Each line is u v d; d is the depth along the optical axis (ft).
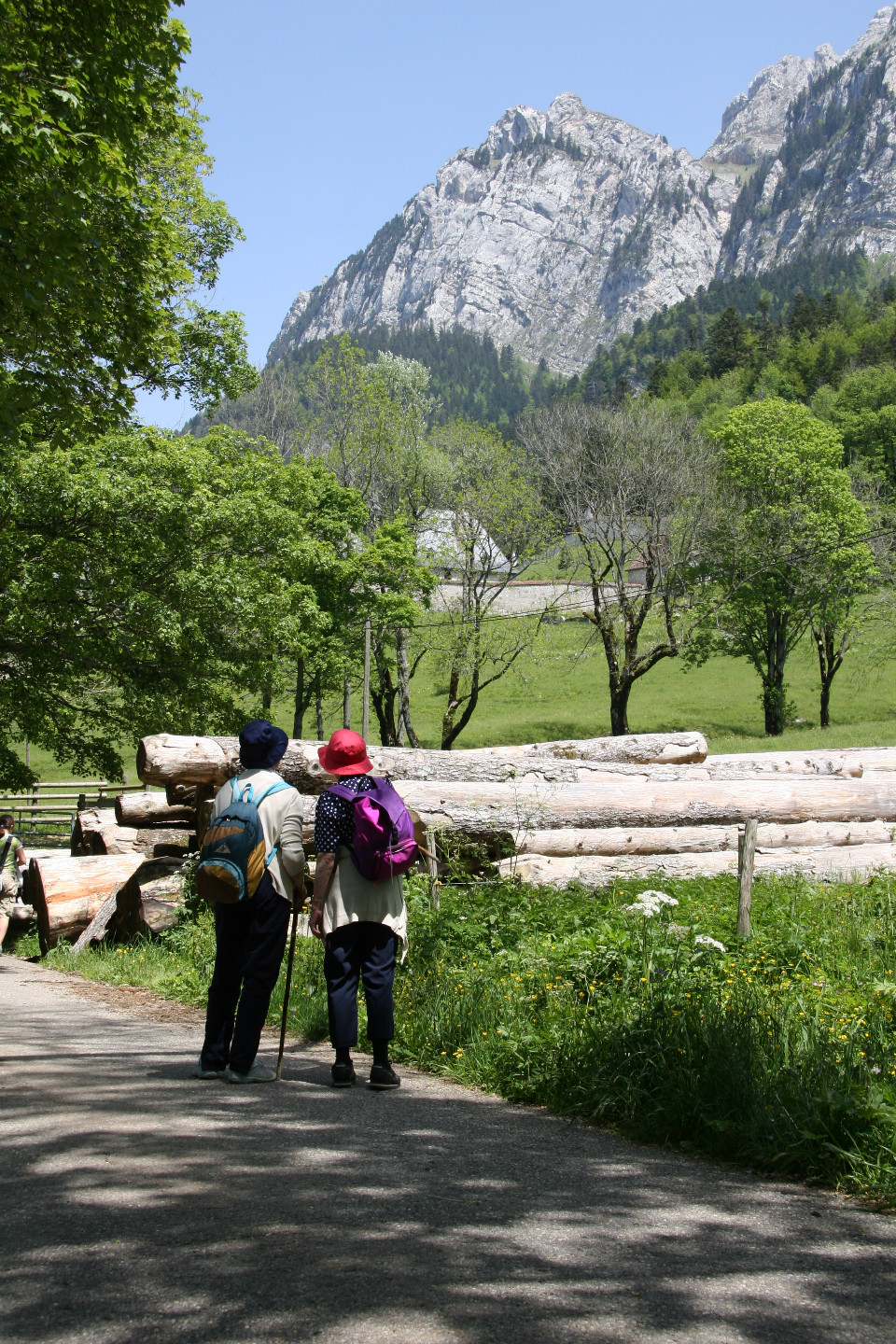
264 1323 7.35
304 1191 10.32
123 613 69.21
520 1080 16.39
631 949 21.62
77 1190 10.03
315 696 119.85
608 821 36.47
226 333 81.30
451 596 139.13
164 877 33.86
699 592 135.03
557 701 189.47
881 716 167.32
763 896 31.78
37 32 30.48
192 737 32.94
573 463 130.00
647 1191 11.21
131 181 33.01
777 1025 16.10
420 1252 8.84
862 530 144.46
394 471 128.98
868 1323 7.93
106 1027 20.86
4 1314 7.34
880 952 25.34
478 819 34.58
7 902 43.62
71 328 36.19
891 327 485.56
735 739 136.67
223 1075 15.92
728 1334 7.56
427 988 21.07
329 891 16.26
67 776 138.51
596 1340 7.32
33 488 64.34
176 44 34.63
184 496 70.79
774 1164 12.32
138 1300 7.64
